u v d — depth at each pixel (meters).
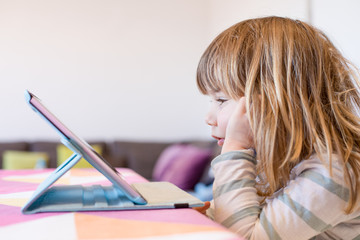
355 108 0.79
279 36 0.70
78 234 0.37
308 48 0.70
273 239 0.58
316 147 0.63
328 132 0.63
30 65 4.09
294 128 0.65
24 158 3.47
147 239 0.35
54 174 0.54
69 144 0.50
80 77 4.21
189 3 4.53
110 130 4.27
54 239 0.35
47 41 4.14
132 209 0.50
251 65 0.69
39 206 0.50
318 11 2.60
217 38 0.77
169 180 3.43
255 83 0.69
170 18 4.48
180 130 4.46
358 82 0.78
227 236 0.36
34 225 0.41
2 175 0.91
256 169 0.69
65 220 0.43
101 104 4.25
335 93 0.71
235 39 0.73
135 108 4.35
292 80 0.68
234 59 0.71
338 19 2.42
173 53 4.47
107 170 0.51
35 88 4.09
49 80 4.13
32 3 4.12
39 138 4.06
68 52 4.19
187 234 0.37
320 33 0.78
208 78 0.75
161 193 0.61
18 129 4.03
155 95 4.41
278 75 0.67
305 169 0.65
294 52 0.69
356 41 2.28
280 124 0.66
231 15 3.85
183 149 3.72
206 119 0.78
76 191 0.61
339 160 0.62
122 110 4.31
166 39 4.46
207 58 0.76
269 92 0.66
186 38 4.51
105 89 4.27
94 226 0.40
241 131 0.69
